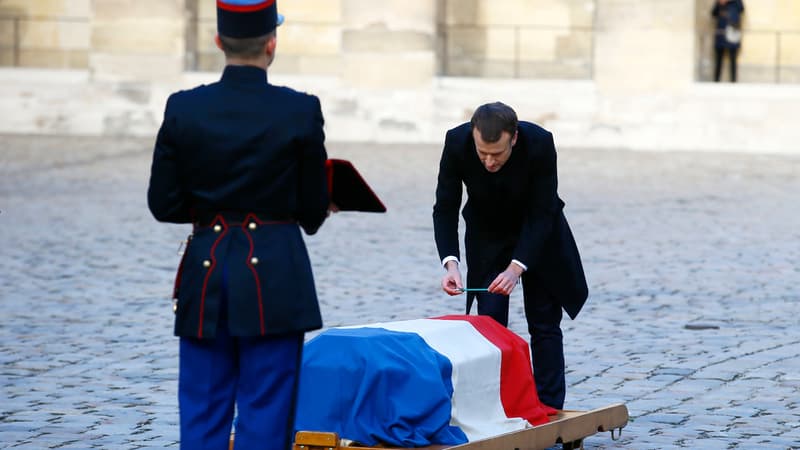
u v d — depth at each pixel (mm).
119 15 80250
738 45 79250
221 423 12703
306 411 15383
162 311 29328
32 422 19359
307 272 12734
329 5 84125
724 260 36875
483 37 83562
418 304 30125
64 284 32781
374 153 70875
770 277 34094
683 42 77562
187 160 12648
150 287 32531
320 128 12711
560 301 18203
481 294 18234
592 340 26062
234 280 12383
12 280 33250
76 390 21656
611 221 44938
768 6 81188
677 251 38531
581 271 18406
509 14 83438
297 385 12711
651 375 22812
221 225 12625
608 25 78438
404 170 61250
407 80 79938
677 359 24172
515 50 83438
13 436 18469
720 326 27531
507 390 16828
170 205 12812
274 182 12539
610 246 39375
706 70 81062
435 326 16578
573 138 79188
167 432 18859
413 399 15109
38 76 81250
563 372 18328
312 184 12680
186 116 12602
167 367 23562
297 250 12688
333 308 29578
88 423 19359
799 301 30625
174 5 80188
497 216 17906
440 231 17828
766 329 27219
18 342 25719
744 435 18562
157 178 12750
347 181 13531
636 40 78000
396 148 74750
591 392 21516
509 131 16531
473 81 79750
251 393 12578
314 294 12758
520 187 17391
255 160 12453
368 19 79750
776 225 44312
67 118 81250
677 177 60281
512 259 17453
